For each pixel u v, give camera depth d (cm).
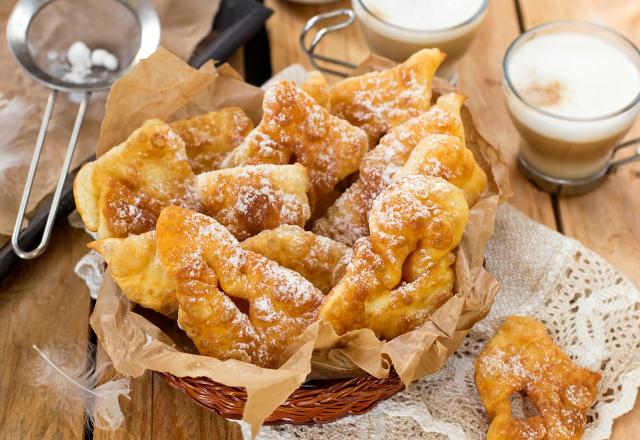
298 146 63
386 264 57
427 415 62
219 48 76
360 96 65
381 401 62
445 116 62
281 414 59
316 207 65
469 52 78
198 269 57
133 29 78
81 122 70
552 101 68
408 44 71
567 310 66
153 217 62
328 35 79
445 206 58
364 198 62
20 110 74
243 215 60
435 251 57
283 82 63
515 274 67
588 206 71
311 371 57
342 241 62
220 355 57
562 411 61
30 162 71
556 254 67
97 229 62
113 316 59
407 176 59
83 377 64
